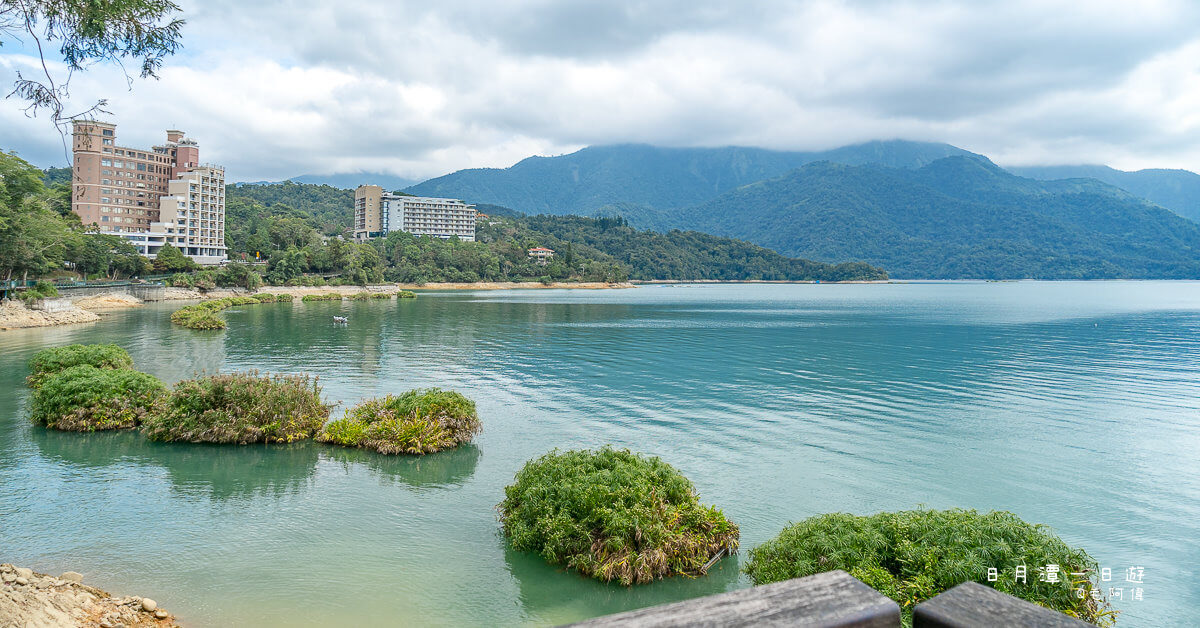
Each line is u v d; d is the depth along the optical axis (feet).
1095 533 65.57
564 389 137.39
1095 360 188.14
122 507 67.56
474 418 97.25
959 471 83.51
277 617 46.70
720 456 88.69
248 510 67.31
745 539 61.98
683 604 7.90
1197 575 56.90
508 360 179.93
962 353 202.59
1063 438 99.91
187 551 57.31
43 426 98.68
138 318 298.56
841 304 524.93
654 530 54.75
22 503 68.03
